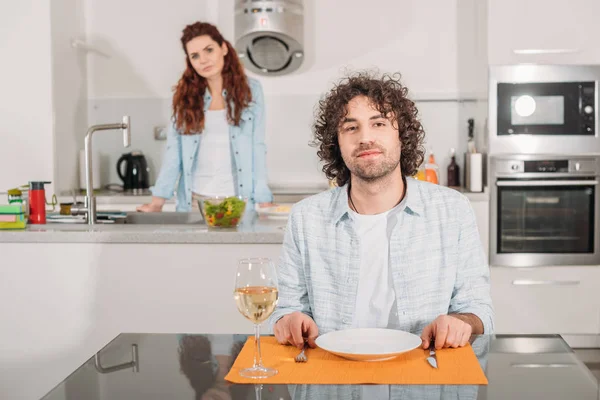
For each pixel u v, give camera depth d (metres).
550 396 1.18
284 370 1.34
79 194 4.95
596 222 4.34
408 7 5.00
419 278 1.79
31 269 2.83
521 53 4.36
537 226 4.38
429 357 1.39
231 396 1.20
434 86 5.03
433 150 5.04
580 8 4.33
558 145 4.36
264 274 1.33
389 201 1.81
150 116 5.18
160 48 5.16
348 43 5.04
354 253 1.80
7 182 4.66
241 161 4.18
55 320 2.83
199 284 2.82
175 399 1.19
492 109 4.38
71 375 1.31
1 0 4.60
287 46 4.66
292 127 5.09
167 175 4.15
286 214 3.51
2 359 2.85
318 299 1.83
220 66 4.07
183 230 2.90
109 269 2.82
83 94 5.13
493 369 1.33
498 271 4.39
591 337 4.39
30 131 4.63
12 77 4.61
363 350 1.41
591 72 4.34
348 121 1.72
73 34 4.95
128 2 5.14
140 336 1.59
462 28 4.97
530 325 4.37
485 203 4.38
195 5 5.12
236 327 2.83
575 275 4.36
